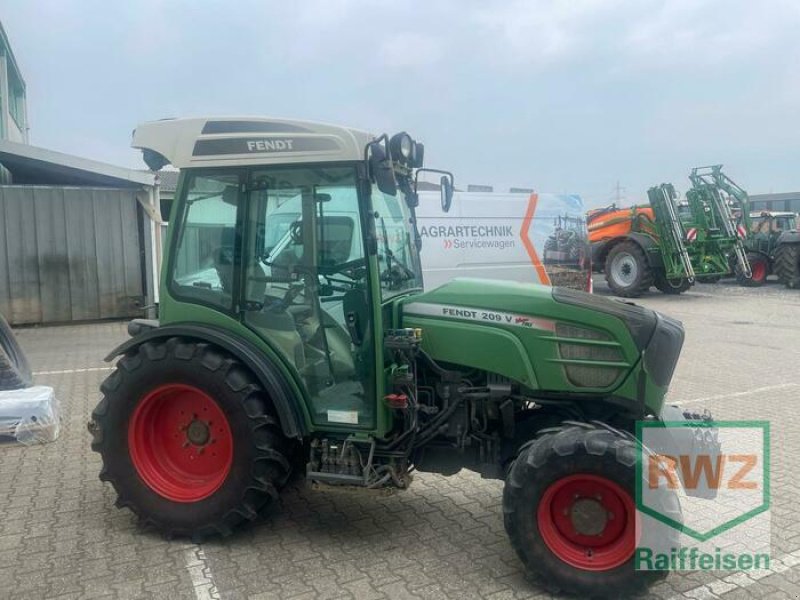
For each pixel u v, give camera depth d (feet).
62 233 39.88
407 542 12.89
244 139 12.41
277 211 12.57
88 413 21.58
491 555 12.41
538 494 10.88
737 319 44.93
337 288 12.42
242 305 12.76
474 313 12.55
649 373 11.96
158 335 12.85
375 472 12.44
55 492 15.24
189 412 13.05
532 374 12.20
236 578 11.49
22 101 89.51
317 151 12.02
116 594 10.96
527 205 35.78
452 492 15.38
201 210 12.97
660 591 11.30
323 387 12.57
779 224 66.54
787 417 21.52
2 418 18.26
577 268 38.32
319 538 13.03
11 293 39.24
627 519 10.73
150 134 12.95
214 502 12.50
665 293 60.08
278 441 12.55
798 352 33.09
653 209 54.60
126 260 41.14
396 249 13.83
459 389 12.62
